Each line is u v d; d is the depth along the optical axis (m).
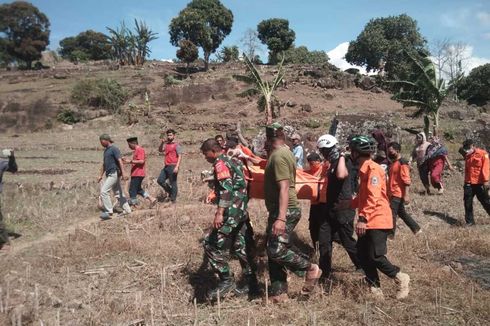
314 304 5.09
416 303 5.05
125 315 4.90
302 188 6.23
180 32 54.00
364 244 5.33
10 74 54.03
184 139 27.08
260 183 6.09
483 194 8.89
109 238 7.65
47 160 20.83
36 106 35.28
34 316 4.93
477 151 8.88
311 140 15.59
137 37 59.53
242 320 4.76
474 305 4.91
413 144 20.00
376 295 5.21
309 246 7.26
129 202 10.29
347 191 5.77
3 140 28.89
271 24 57.88
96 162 20.17
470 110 33.62
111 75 50.03
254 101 35.69
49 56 77.62
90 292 5.46
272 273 5.20
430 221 9.32
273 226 4.89
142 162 10.34
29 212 9.68
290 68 47.12
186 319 4.87
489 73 44.03
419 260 6.59
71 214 9.83
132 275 6.15
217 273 5.32
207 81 42.16
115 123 32.97
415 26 55.56
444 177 14.15
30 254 7.08
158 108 35.94
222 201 5.14
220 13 58.44
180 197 11.52
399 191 7.53
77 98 36.22
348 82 42.59
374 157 7.71
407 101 23.20
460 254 6.95
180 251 6.98
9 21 66.81
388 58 55.19
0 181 8.40
